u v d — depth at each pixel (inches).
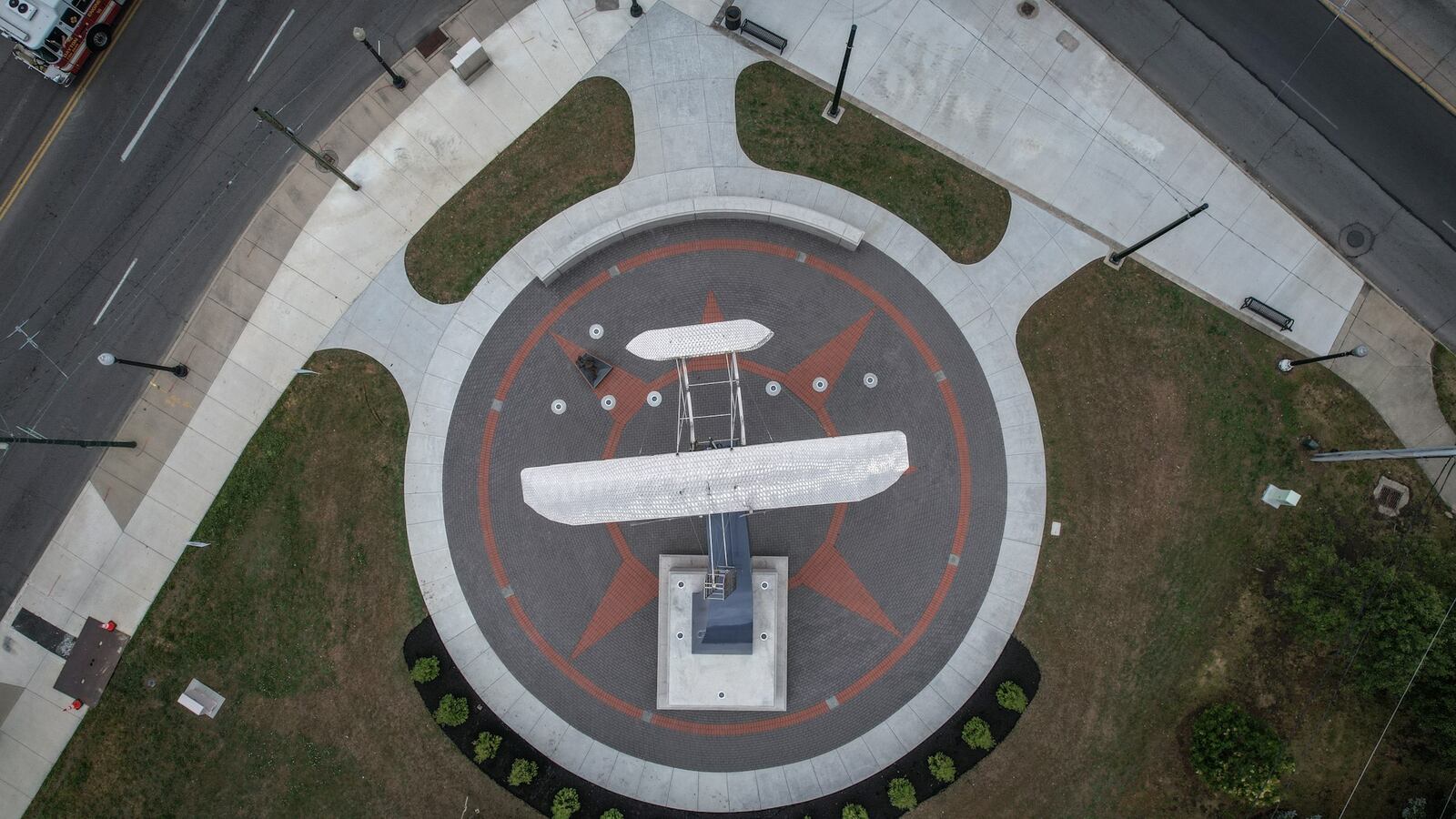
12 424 1159.0
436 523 1145.4
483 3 1176.8
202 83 1177.4
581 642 1134.4
